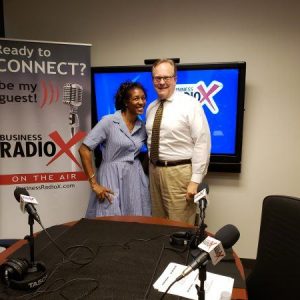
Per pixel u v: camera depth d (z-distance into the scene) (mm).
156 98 2633
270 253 1242
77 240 1513
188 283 1134
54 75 2561
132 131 2352
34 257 1298
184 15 2666
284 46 2557
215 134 2637
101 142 2369
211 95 2582
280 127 2648
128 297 1053
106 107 2734
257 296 1252
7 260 1217
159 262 1296
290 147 2660
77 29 2818
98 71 2680
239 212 2803
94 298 1047
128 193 2338
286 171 2693
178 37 2699
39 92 2557
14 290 1095
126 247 1437
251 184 2752
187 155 2227
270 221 1264
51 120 2600
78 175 2691
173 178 2230
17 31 2857
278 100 2621
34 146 2592
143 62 2779
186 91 2619
